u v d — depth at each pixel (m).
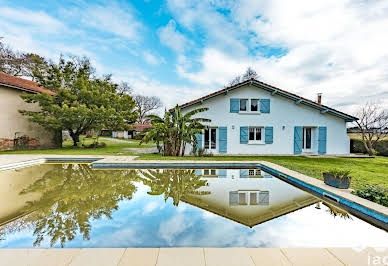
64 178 5.88
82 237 2.52
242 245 2.37
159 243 2.40
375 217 3.03
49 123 13.77
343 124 12.58
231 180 5.88
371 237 2.61
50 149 14.32
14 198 4.05
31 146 14.60
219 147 12.55
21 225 2.87
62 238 2.49
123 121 16.12
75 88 15.21
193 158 9.52
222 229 2.78
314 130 12.84
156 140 10.89
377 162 9.16
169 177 6.21
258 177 6.33
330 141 12.59
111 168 7.46
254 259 2.04
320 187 4.36
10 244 2.35
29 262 1.94
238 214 3.33
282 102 12.63
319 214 3.38
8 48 20.58
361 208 3.28
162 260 1.99
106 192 4.52
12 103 13.52
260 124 12.60
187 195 4.36
